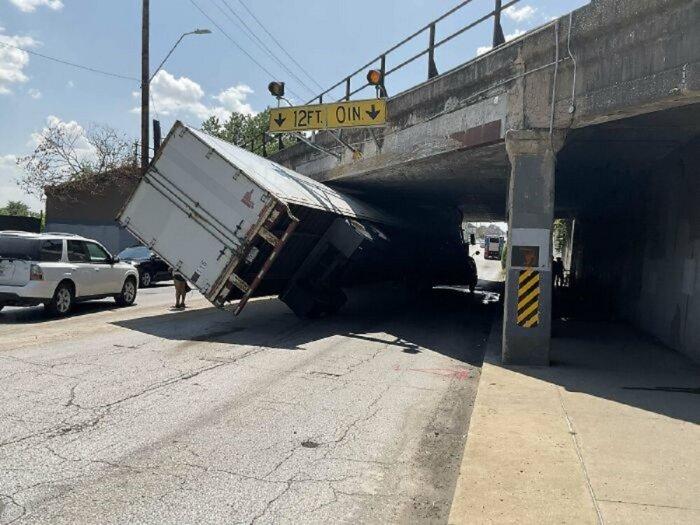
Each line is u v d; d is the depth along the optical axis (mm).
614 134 9828
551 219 9031
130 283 15445
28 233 12484
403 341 11375
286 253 12094
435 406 6832
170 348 9484
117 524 3686
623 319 15414
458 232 25219
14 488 4141
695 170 9586
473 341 11758
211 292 10820
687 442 5340
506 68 9750
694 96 7195
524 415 6195
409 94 12727
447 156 11930
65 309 12664
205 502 4059
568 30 8523
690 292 9688
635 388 7480
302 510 4020
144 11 24281
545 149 9055
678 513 3887
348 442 5457
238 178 10656
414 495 4359
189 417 5949
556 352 10203
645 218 13117
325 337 11352
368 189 18656
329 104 13398
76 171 34562
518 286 9062
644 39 7547
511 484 4355
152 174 11133
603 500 4086
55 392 6598
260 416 6109
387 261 16594
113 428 5496
